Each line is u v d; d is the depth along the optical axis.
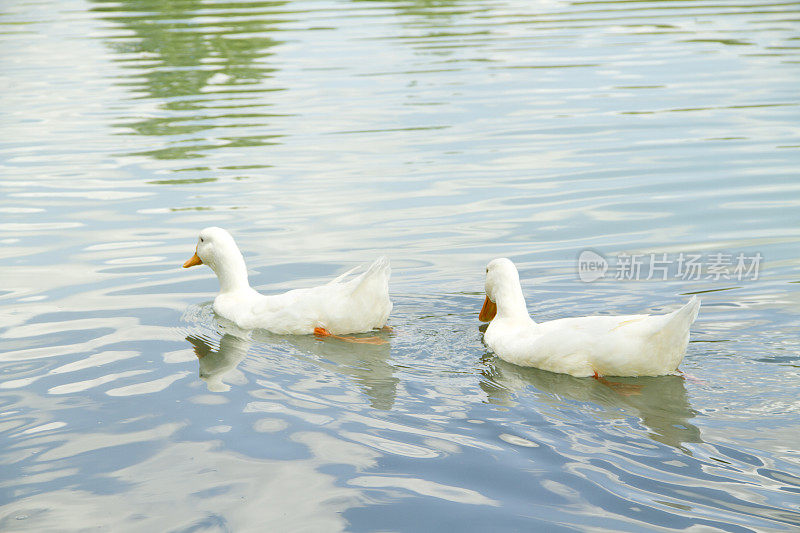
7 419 6.33
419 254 10.27
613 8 29.78
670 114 16.38
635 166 13.52
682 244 10.27
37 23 28.45
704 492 5.11
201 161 14.44
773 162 13.40
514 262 9.91
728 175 12.89
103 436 6.04
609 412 6.33
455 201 12.17
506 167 13.68
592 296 8.88
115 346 7.85
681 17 27.06
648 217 11.29
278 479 5.38
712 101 17.14
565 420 6.18
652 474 5.32
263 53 23.30
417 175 13.38
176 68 21.84
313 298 8.23
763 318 8.10
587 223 11.16
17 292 9.29
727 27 24.97
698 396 6.59
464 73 20.22
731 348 7.49
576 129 15.65
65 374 7.19
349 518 4.94
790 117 15.80
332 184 13.08
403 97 18.33
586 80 19.30
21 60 23.05
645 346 6.86
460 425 6.11
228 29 26.64
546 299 8.86
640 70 20.02
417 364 7.46
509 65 20.97
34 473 5.55
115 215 11.94
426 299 9.06
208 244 9.07
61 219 11.83
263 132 16.11
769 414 6.25
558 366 7.21
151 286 9.55
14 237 11.14
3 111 18.23
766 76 18.92
